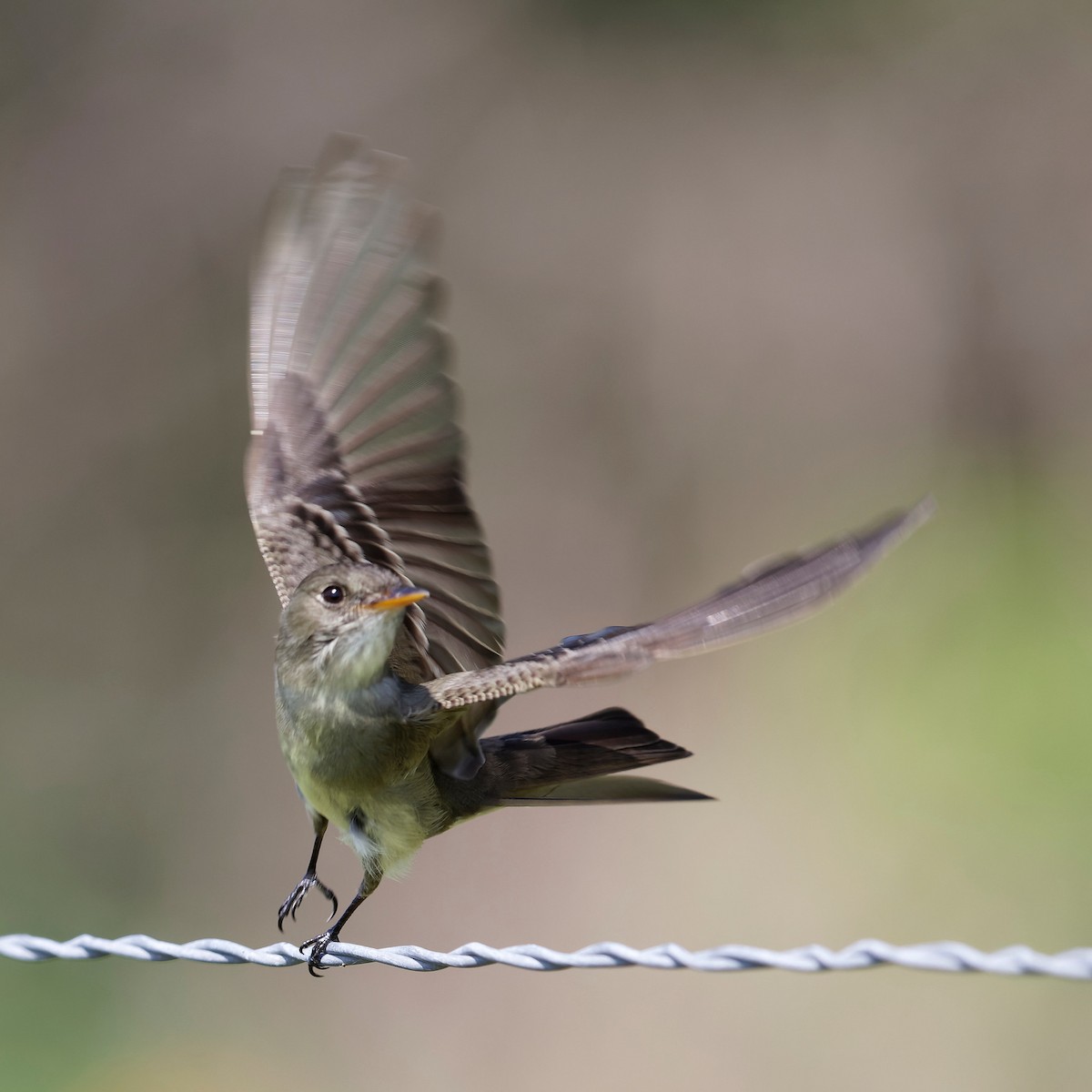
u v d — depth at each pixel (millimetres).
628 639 4734
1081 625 16266
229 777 15883
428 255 5840
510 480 18328
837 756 15219
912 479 18953
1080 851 13922
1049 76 19703
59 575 17328
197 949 5637
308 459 6008
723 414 18938
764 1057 12359
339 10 19234
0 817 15500
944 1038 12070
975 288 19609
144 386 18156
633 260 19266
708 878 14508
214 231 18609
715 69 19844
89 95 18641
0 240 18266
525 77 19516
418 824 5859
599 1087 12641
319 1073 12750
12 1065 12375
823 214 19625
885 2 20047
